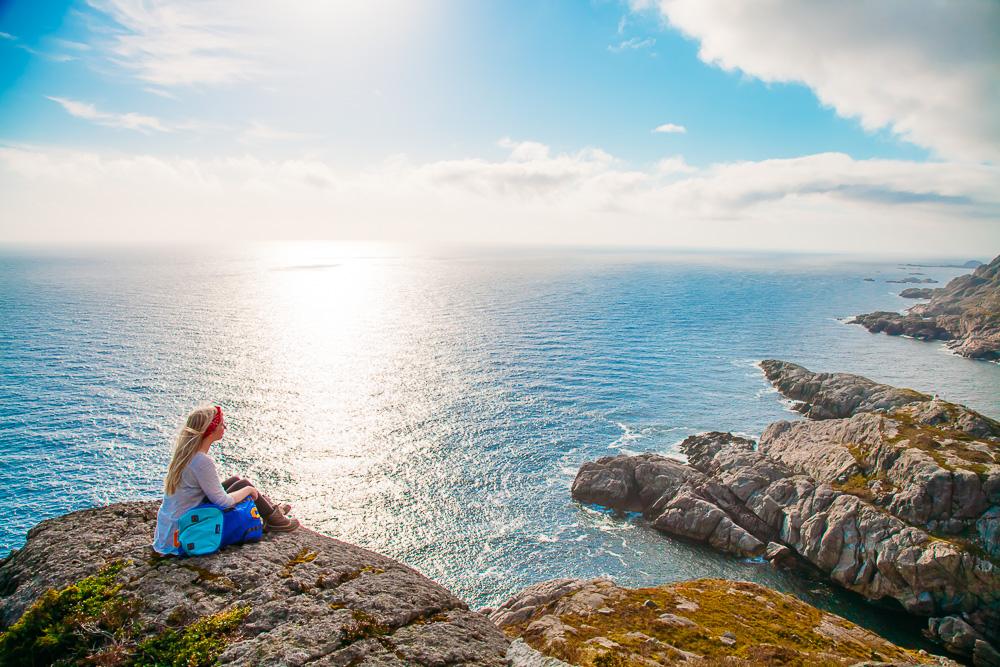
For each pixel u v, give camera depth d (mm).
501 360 164625
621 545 72375
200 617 9000
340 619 9531
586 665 17109
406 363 160375
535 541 72625
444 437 103625
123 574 9945
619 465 84750
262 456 93312
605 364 161750
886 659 26859
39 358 141750
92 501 74688
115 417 102500
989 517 64000
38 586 9797
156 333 185125
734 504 78312
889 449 77500
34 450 87812
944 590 60281
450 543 71688
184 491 10602
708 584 39719
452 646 9695
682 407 124875
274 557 11039
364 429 106312
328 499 80875
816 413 120000
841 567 66438
